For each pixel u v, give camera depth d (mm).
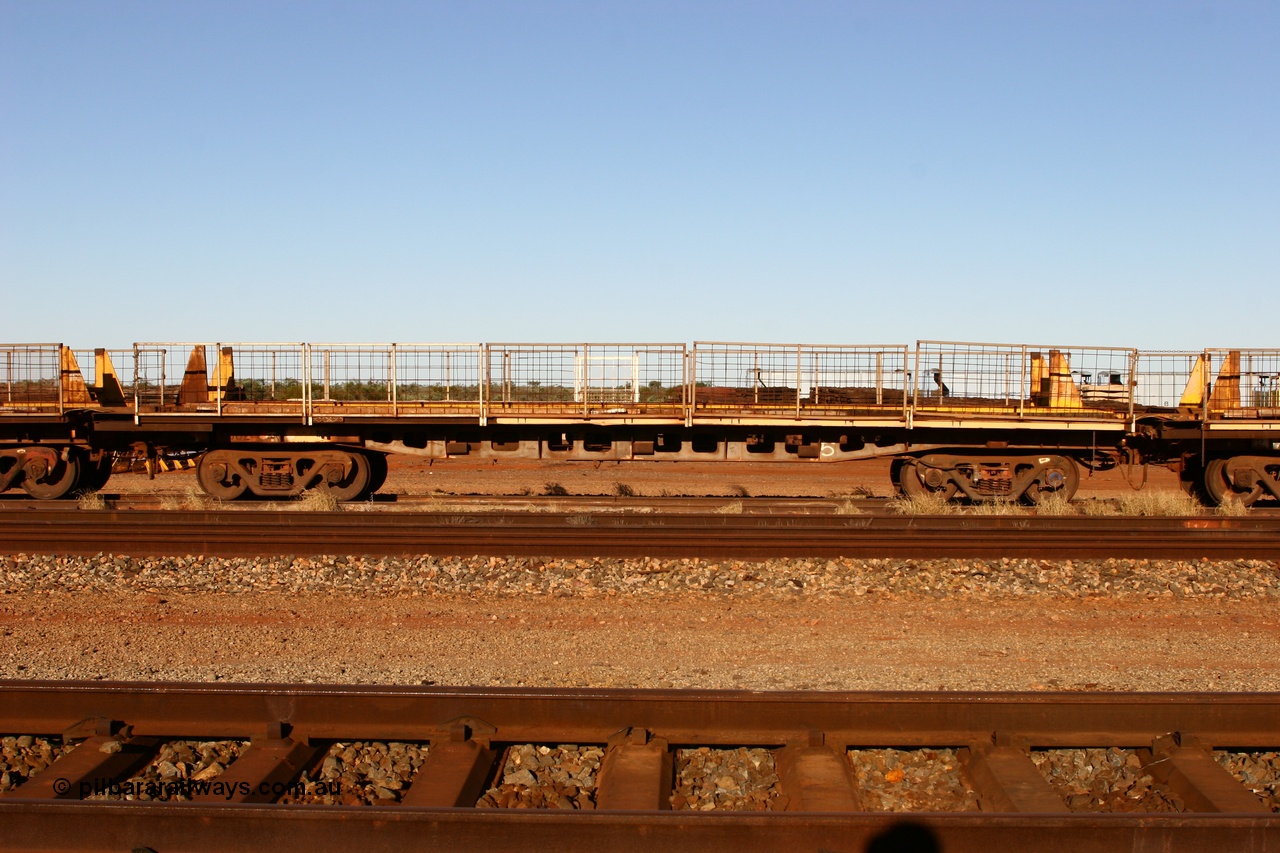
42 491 17531
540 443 17453
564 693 5594
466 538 11500
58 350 17750
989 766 5168
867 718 5527
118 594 9711
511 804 5008
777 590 9859
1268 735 5496
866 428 17078
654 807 4754
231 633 8273
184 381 18016
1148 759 5406
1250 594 9805
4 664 7324
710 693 5570
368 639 8109
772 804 5035
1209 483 17062
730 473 26859
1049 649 7855
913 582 10125
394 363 17641
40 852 4324
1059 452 17406
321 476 17453
